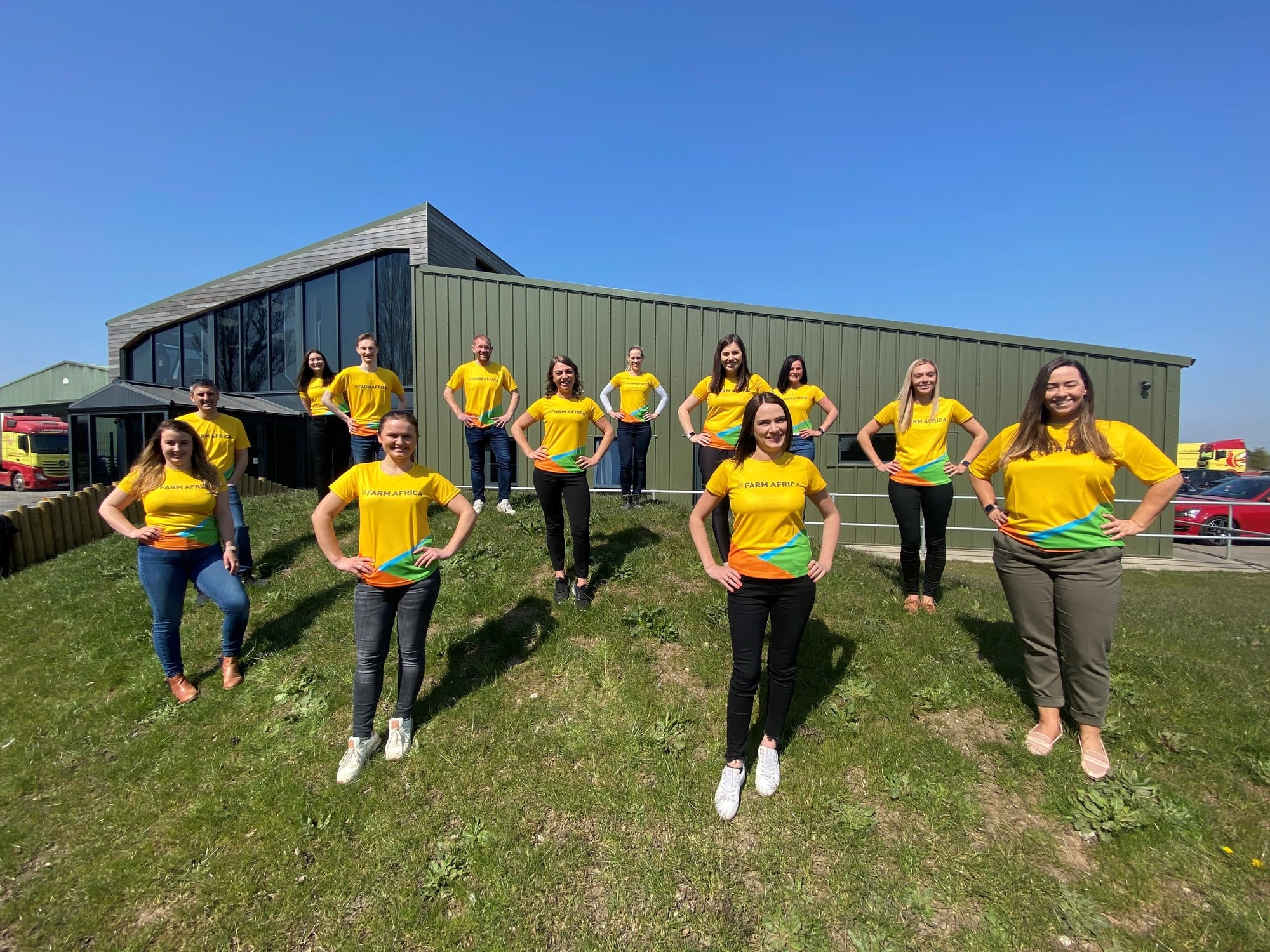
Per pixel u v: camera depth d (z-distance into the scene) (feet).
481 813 9.09
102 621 15.53
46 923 7.89
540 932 7.44
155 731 11.48
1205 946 7.11
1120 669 12.53
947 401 14.80
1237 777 9.63
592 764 10.00
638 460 22.89
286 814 9.20
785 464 9.19
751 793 9.37
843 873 8.05
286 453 50.52
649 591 15.44
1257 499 47.88
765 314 36.78
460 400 24.58
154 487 12.09
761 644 9.25
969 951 7.13
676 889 7.91
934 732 10.69
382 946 7.34
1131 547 38.52
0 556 23.54
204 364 55.62
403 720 10.45
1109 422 9.63
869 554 23.44
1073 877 8.01
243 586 12.80
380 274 47.06
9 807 9.90
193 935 7.66
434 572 10.55
